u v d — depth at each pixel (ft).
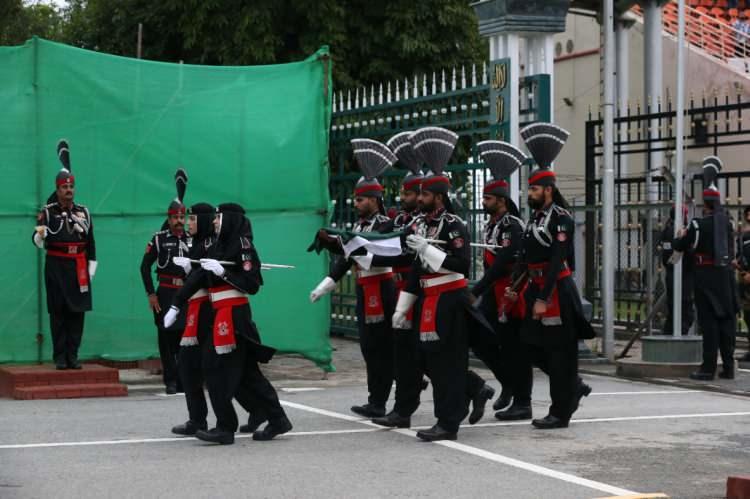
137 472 49.44
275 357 95.14
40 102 77.61
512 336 64.54
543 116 90.12
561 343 60.29
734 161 130.62
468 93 92.63
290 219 82.33
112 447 55.26
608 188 90.43
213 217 57.11
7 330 77.10
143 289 80.33
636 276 108.06
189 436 58.23
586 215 105.09
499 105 89.04
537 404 69.67
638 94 144.25
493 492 45.93
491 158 69.97
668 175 104.63
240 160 81.61
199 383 57.72
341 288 111.45
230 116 81.61
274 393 57.31
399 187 100.37
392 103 101.24
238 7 151.84
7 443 56.24
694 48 139.54
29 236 77.36
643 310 104.17
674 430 60.18
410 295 58.03
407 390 61.00
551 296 60.13
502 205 65.87
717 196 80.89
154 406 68.85
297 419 64.08
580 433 59.31
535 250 60.34
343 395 74.02
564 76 159.43
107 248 79.46
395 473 49.39
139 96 80.07
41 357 77.77
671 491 46.44
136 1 164.35
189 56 157.69
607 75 90.43
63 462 51.55
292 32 153.38
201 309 57.06
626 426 61.41
